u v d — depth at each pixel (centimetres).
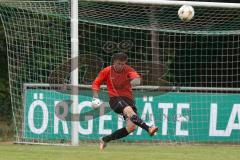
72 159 3316
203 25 5484
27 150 3931
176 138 5147
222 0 6625
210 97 5209
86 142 4981
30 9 4959
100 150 3994
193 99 5184
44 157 3438
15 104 5228
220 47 6284
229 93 5234
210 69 6325
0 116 6481
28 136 4947
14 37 5331
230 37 6216
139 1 4744
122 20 5281
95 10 4981
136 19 5278
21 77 5359
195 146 4816
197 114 5191
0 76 6650
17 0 4806
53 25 5534
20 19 5328
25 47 5391
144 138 5081
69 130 4922
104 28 6000
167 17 5300
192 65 6256
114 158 3406
